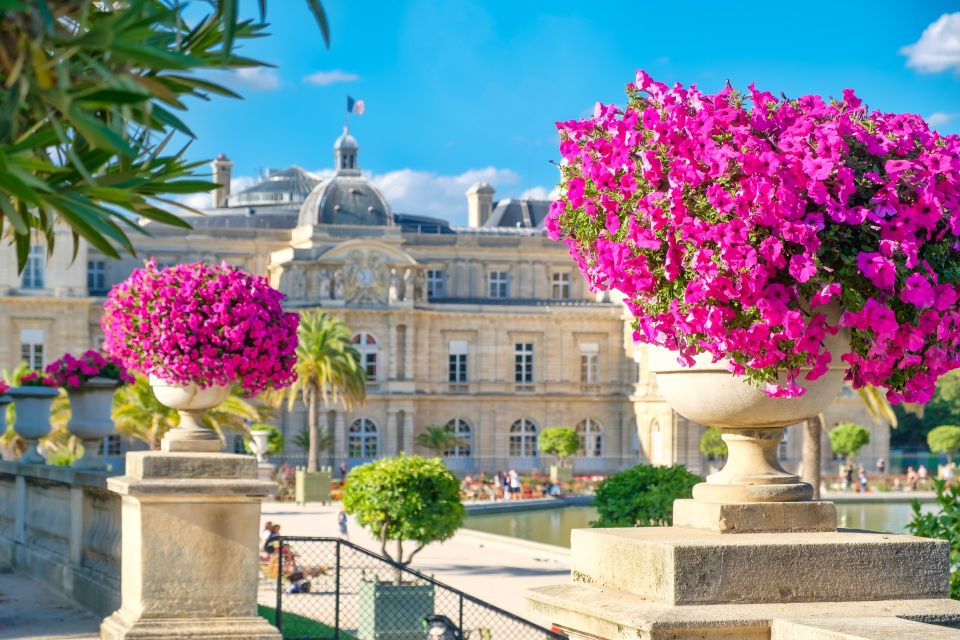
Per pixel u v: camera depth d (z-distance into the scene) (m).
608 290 7.77
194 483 12.97
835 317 6.95
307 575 30.48
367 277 95.31
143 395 53.22
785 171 6.65
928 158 6.85
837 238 6.75
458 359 99.00
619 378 102.00
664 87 7.19
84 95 5.12
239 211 114.25
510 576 32.97
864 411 101.06
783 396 6.94
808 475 44.56
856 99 7.35
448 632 15.82
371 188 101.12
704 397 7.24
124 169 6.07
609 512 26.72
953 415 130.12
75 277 89.88
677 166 6.80
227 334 13.89
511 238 108.62
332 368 77.19
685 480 26.72
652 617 6.35
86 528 16.53
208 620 13.02
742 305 6.70
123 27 5.01
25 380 21.81
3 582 18.52
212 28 6.02
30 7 4.84
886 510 65.12
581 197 7.55
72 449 58.56
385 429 94.62
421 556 38.19
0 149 4.88
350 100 102.56
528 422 100.38
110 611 14.80
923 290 6.66
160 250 100.25
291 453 92.25
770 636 6.39
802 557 6.77
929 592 6.95
